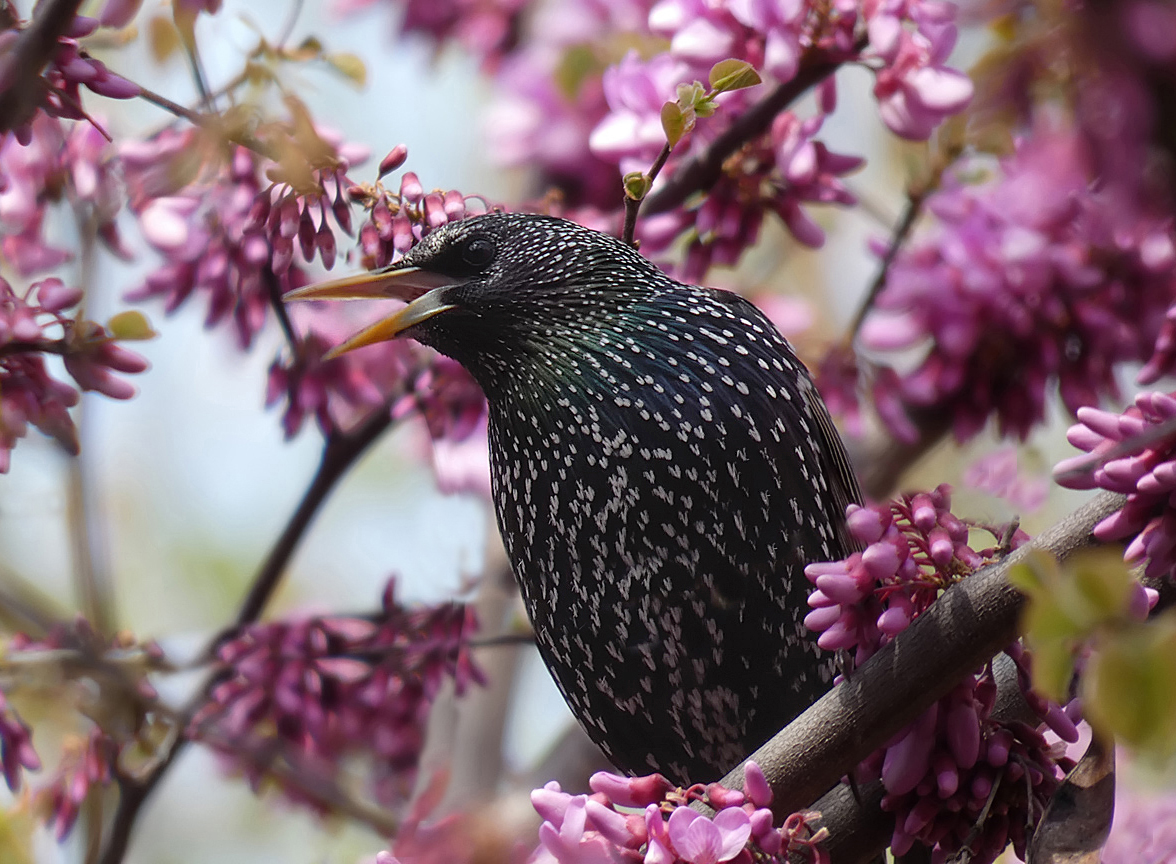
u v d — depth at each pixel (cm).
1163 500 228
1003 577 229
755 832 229
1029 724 231
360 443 242
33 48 230
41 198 240
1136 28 228
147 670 241
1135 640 223
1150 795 241
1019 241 240
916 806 230
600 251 237
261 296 239
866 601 230
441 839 240
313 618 242
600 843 229
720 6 238
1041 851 229
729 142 239
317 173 235
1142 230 239
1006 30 231
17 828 241
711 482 235
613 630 236
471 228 237
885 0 237
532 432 236
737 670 236
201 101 234
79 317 233
